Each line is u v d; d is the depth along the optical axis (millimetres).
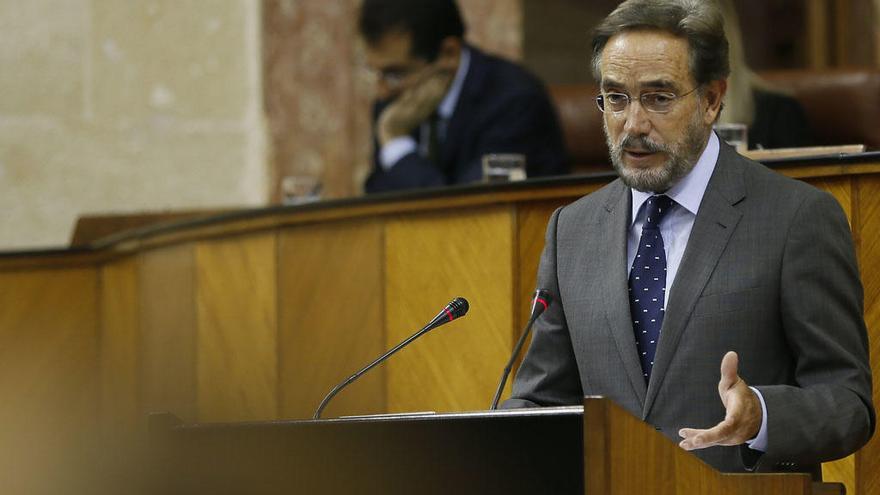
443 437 7555
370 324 13969
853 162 10781
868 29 24750
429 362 13406
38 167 21953
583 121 18016
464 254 13070
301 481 7891
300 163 22562
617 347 9164
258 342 15266
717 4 9070
